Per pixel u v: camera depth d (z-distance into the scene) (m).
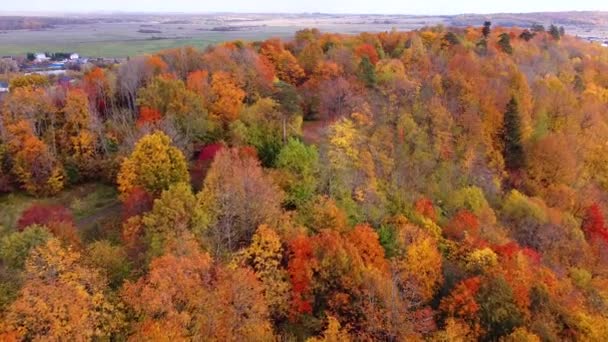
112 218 62.88
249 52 102.38
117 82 94.00
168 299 40.66
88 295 40.00
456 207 70.50
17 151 71.12
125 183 61.38
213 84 83.31
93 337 39.47
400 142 79.75
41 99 78.19
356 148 71.38
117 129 78.81
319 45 119.44
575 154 92.31
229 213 52.91
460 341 44.19
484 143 86.69
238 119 75.00
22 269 44.41
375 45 126.94
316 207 56.66
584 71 134.12
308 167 62.50
